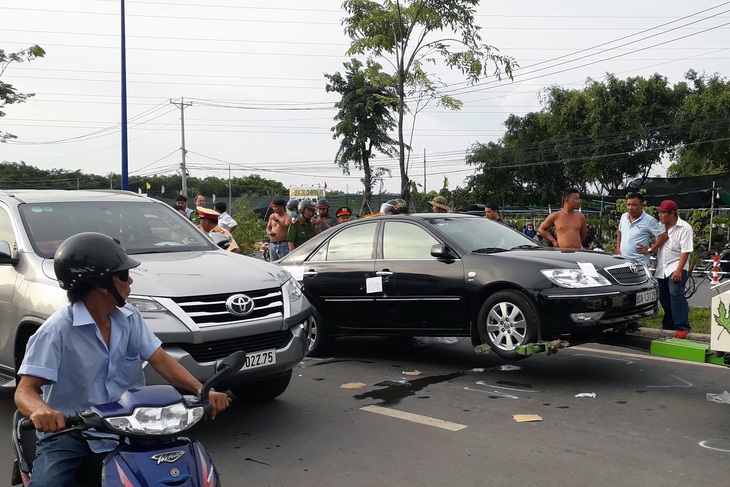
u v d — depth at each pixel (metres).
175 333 4.75
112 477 2.36
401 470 4.53
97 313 2.74
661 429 5.27
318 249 8.34
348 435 5.26
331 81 47.00
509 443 5.01
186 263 5.49
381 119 45.84
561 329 6.48
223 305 5.04
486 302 6.93
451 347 8.65
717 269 17.38
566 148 44.19
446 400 6.18
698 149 41.19
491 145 51.16
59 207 6.02
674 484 4.21
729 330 5.07
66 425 2.41
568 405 5.96
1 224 5.89
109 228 5.98
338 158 46.72
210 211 9.54
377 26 15.65
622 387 6.53
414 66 15.79
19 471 3.02
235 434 5.32
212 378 2.55
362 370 7.42
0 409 6.00
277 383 5.97
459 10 15.37
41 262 5.33
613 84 42.94
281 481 4.39
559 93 46.28
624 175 44.22
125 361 2.85
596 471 4.44
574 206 9.33
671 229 8.20
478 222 8.12
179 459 2.42
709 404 5.92
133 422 2.34
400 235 7.77
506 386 6.64
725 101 40.22
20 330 5.21
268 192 96.62
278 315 5.31
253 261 5.88
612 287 6.55
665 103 43.81
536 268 6.68
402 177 16.39
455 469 4.52
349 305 7.84
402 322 7.54
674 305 8.12
